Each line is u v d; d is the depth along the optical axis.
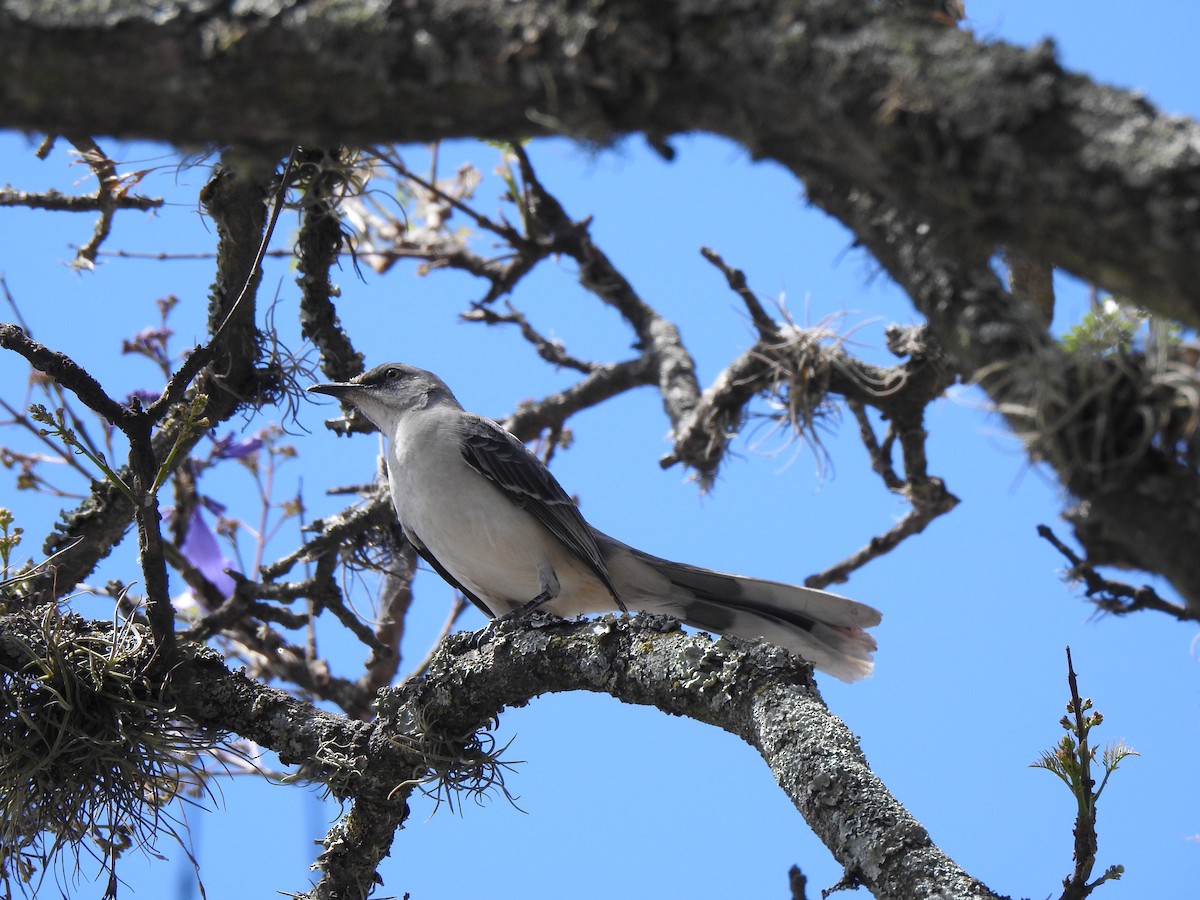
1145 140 3.78
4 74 4.38
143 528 7.21
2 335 6.78
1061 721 6.57
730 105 4.25
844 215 4.73
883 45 4.06
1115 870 6.41
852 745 6.30
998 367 4.31
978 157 3.94
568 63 4.21
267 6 4.34
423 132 4.53
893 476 11.26
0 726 7.43
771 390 10.82
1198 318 3.86
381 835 7.85
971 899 5.48
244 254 8.62
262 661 11.80
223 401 9.41
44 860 7.51
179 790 8.59
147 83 4.39
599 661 7.36
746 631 9.73
